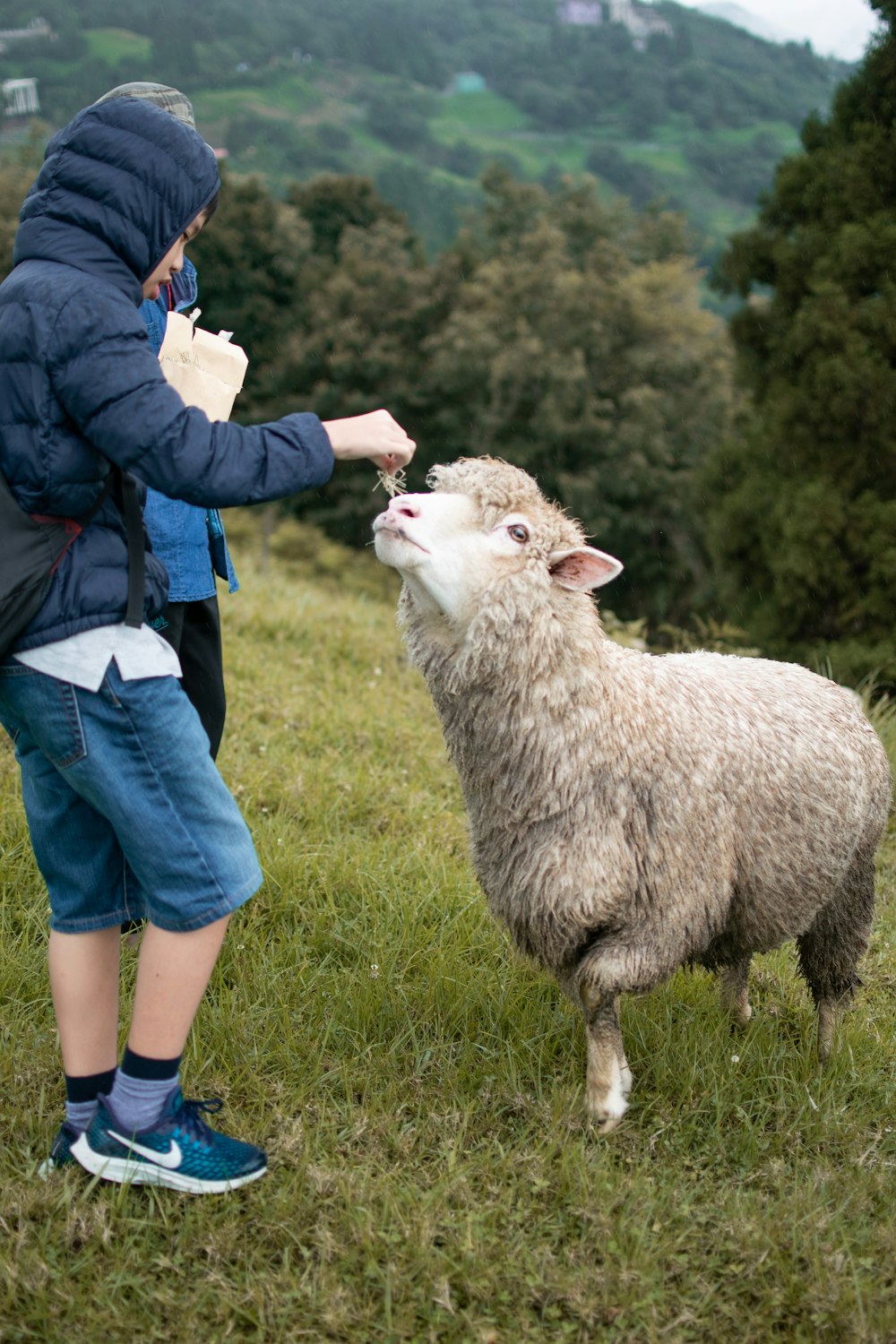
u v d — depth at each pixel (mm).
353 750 5359
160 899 2152
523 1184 2461
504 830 2725
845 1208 2484
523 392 28234
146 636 2129
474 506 2594
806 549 10391
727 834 2785
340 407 29312
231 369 2670
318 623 8211
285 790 4543
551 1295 2168
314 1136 2568
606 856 2641
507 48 177250
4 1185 2316
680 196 106875
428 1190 2434
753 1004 3596
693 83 152000
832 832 3012
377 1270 2166
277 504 26438
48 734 2078
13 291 2010
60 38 124062
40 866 2326
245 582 10273
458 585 2533
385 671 7176
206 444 1991
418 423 29500
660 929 2705
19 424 1975
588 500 26828
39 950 3182
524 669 2596
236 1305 2068
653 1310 2129
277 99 130500
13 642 2025
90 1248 2166
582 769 2633
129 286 2100
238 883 2201
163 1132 2268
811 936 3287
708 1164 2701
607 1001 2662
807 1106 2904
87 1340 1997
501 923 2887
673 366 29516
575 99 149125
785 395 10898
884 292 10242
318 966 3395
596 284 29703
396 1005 3135
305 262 32969
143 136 2086
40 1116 2523
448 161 119375
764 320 11531
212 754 3539
